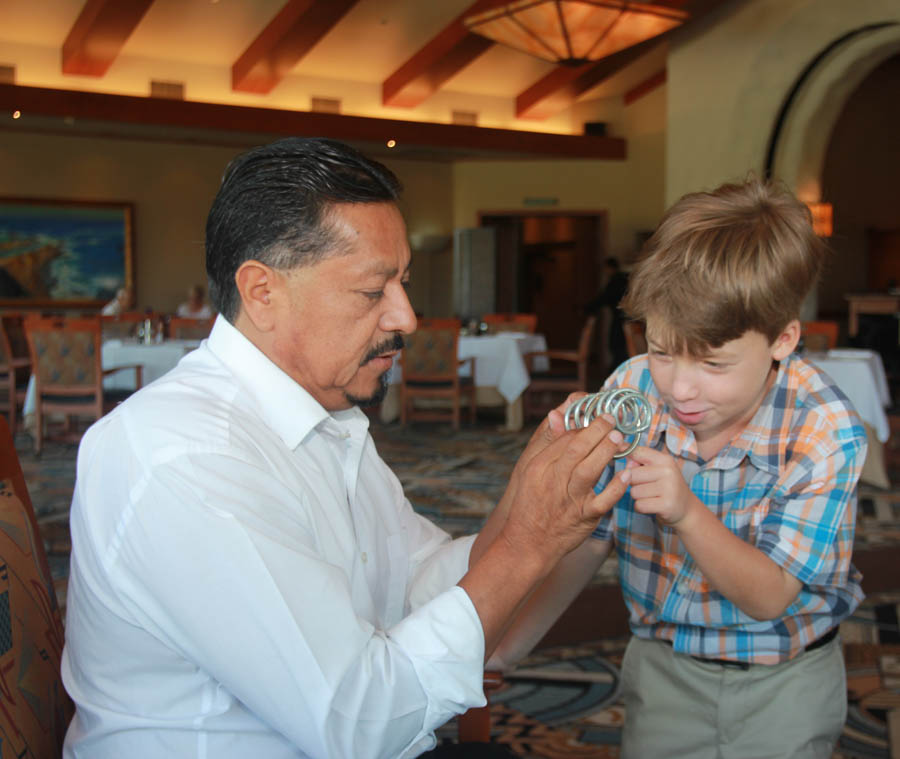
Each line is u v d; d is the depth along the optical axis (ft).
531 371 27.17
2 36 34.86
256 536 2.81
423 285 46.29
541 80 42.75
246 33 35.81
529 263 55.42
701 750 3.90
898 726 7.77
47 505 15.62
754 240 3.03
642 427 3.10
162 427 2.98
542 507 3.04
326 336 3.28
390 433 24.49
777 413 3.55
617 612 10.57
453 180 46.26
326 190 3.12
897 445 21.66
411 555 4.29
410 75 39.42
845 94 29.25
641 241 45.39
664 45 40.42
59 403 21.01
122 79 36.99
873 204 46.39
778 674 3.75
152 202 40.22
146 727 3.04
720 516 3.66
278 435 3.28
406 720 2.90
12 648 3.28
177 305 40.81
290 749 3.13
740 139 30.45
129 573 2.93
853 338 38.81
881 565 12.26
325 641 2.80
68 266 38.83
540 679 8.89
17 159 37.83
